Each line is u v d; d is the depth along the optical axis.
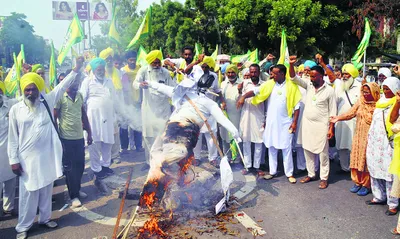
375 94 4.91
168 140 4.35
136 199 5.19
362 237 4.02
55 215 4.74
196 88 4.84
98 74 5.96
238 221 4.44
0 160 4.59
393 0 14.02
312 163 5.68
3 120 4.64
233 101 6.29
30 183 4.07
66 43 5.60
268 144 5.78
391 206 4.53
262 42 16.67
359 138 5.10
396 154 4.09
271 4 15.14
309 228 4.24
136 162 7.13
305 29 15.12
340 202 4.98
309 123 5.48
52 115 4.36
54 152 4.30
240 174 6.19
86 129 5.50
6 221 4.66
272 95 5.66
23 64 7.55
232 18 15.72
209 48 22.95
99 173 6.25
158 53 6.02
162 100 6.18
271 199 5.10
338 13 15.12
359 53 8.46
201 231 4.17
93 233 4.21
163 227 4.27
